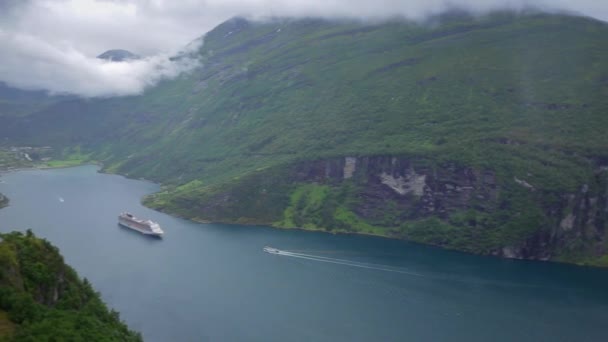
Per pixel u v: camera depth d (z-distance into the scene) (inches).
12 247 5610.2
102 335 5068.9
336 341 7603.4
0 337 4239.7
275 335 7696.9
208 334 7588.6
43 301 5403.5
